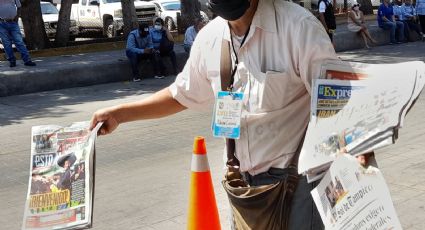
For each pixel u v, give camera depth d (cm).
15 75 1132
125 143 682
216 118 210
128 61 1287
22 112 942
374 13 2567
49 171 222
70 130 233
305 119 207
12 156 652
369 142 163
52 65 1260
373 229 163
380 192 162
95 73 1238
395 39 1877
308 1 1683
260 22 198
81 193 213
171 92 241
